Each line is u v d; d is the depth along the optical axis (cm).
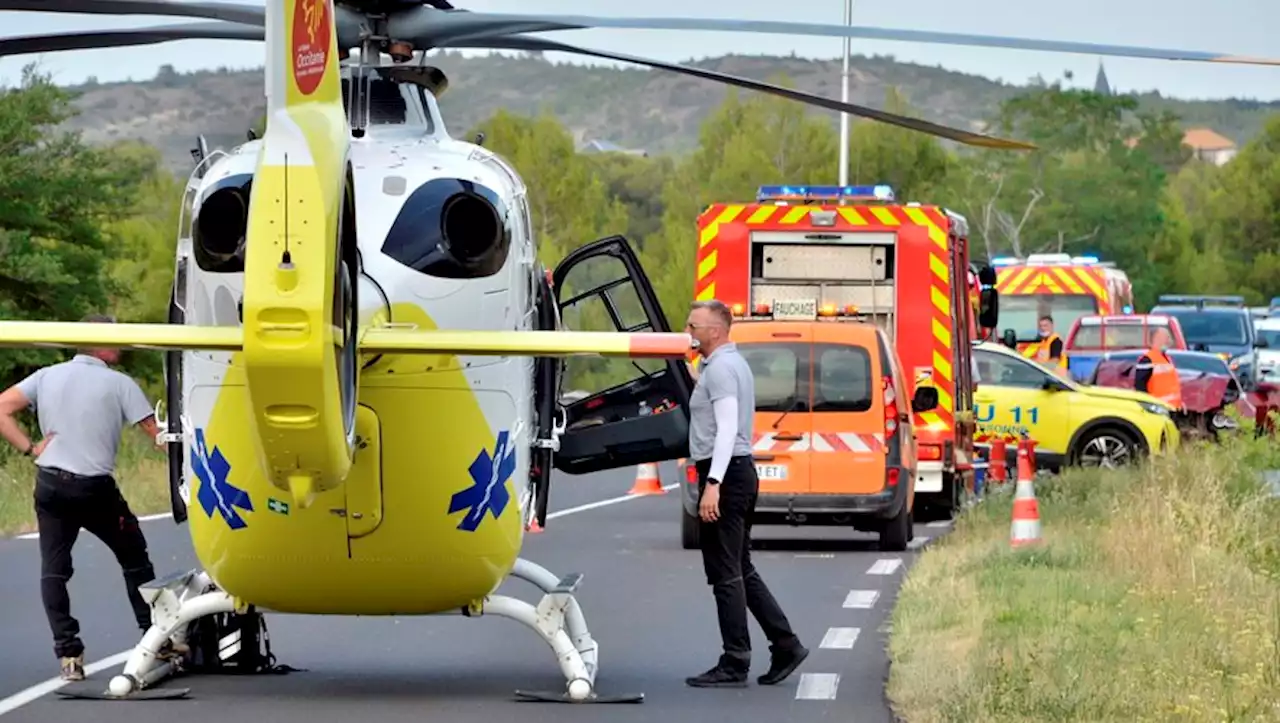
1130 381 5444
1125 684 1628
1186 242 16925
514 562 1738
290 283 1316
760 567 2831
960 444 3672
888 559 2950
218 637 1902
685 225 14438
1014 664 1722
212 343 1374
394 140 1669
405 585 1661
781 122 14225
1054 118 16975
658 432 1933
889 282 3594
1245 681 1623
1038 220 15825
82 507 1875
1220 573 2303
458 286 1603
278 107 1355
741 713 1719
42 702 1753
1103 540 2650
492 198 1630
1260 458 3475
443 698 1784
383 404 1580
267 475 1388
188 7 1498
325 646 2106
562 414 1809
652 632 2227
